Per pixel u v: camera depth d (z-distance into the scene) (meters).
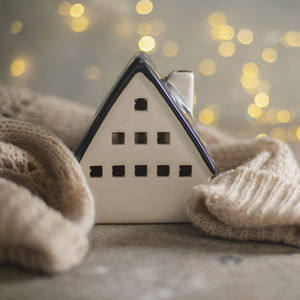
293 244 0.34
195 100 1.08
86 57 1.09
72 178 0.35
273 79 1.07
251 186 0.36
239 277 0.29
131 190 0.37
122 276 0.29
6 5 1.06
